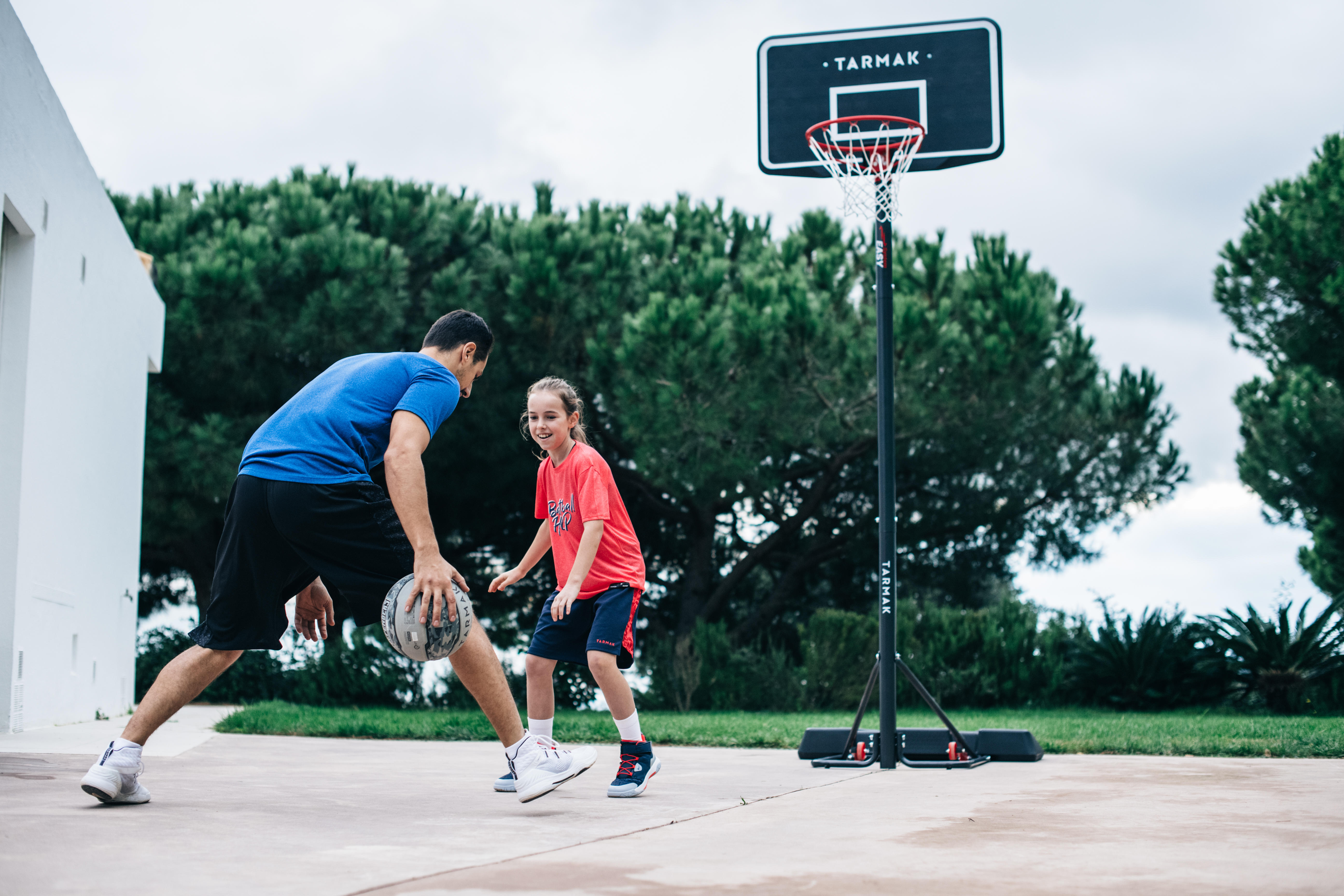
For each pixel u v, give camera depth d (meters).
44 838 2.26
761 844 2.33
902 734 4.66
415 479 2.71
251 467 2.79
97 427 7.67
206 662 2.84
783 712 11.20
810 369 11.80
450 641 2.72
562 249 12.57
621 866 2.03
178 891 1.75
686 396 11.33
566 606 3.28
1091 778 3.97
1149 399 13.22
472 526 14.49
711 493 12.44
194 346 12.24
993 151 5.65
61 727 6.55
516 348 12.75
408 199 13.82
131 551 8.86
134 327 8.84
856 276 13.22
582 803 3.12
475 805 3.05
